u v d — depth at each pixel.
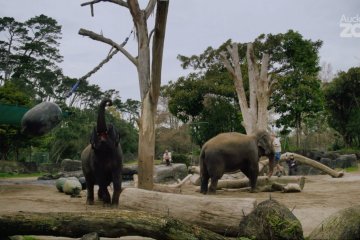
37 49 65.62
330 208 8.73
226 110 39.06
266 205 5.65
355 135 42.47
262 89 22.67
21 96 35.53
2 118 18.17
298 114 37.94
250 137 13.72
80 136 49.56
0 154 38.34
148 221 5.11
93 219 5.20
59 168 39.66
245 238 5.38
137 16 12.09
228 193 13.36
